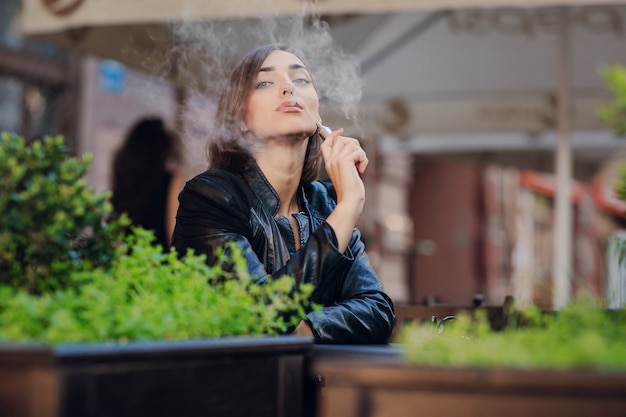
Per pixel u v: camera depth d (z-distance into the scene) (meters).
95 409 1.29
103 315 1.46
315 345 2.10
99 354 1.29
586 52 6.55
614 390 1.16
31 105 13.41
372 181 17.19
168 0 3.90
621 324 1.40
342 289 2.41
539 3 3.98
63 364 1.25
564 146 6.22
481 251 20.66
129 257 1.83
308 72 2.48
